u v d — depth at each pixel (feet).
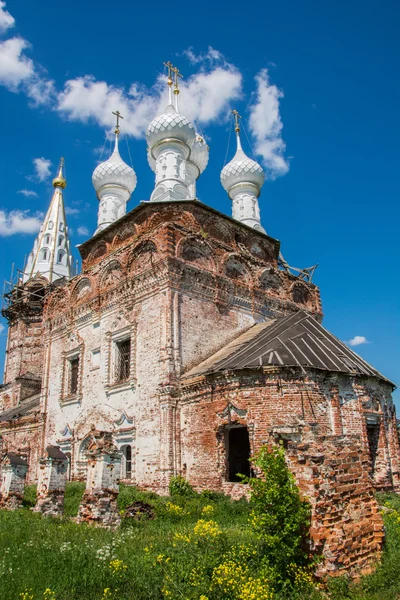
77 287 99.66
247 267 91.50
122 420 78.95
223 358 72.79
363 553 32.30
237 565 29.14
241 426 63.93
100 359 87.81
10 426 114.01
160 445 70.08
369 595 27.94
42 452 98.68
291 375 62.23
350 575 29.96
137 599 25.45
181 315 76.89
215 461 64.03
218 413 65.05
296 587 28.14
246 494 59.47
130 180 127.03
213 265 84.69
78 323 97.09
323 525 30.37
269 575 28.58
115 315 86.74
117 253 90.22
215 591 25.91
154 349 76.33
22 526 42.47
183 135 108.68
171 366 72.49
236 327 85.61
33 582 26.35
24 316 156.25
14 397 142.00
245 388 63.10
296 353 66.03
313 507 30.50
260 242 101.65
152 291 79.56
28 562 30.04
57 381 100.07
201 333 79.00
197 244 82.94
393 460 72.18
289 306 97.76
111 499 46.52
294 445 32.91
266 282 96.17
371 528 34.06
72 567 28.81
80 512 47.24
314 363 64.49
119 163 126.82
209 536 33.06
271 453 32.50
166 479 67.10
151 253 82.07
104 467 47.06
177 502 56.54
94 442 48.62
